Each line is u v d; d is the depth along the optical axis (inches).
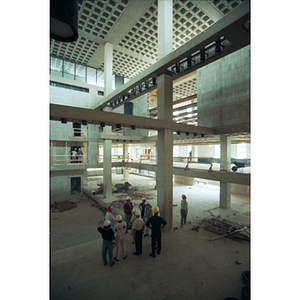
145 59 644.7
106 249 189.6
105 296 149.9
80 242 309.3
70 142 658.2
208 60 246.1
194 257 205.2
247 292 145.9
